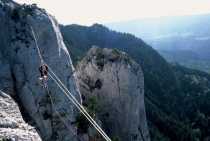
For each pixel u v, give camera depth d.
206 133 163.62
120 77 77.19
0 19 48.06
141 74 81.94
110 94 77.38
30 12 51.78
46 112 46.62
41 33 51.03
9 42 47.97
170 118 157.38
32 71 47.84
